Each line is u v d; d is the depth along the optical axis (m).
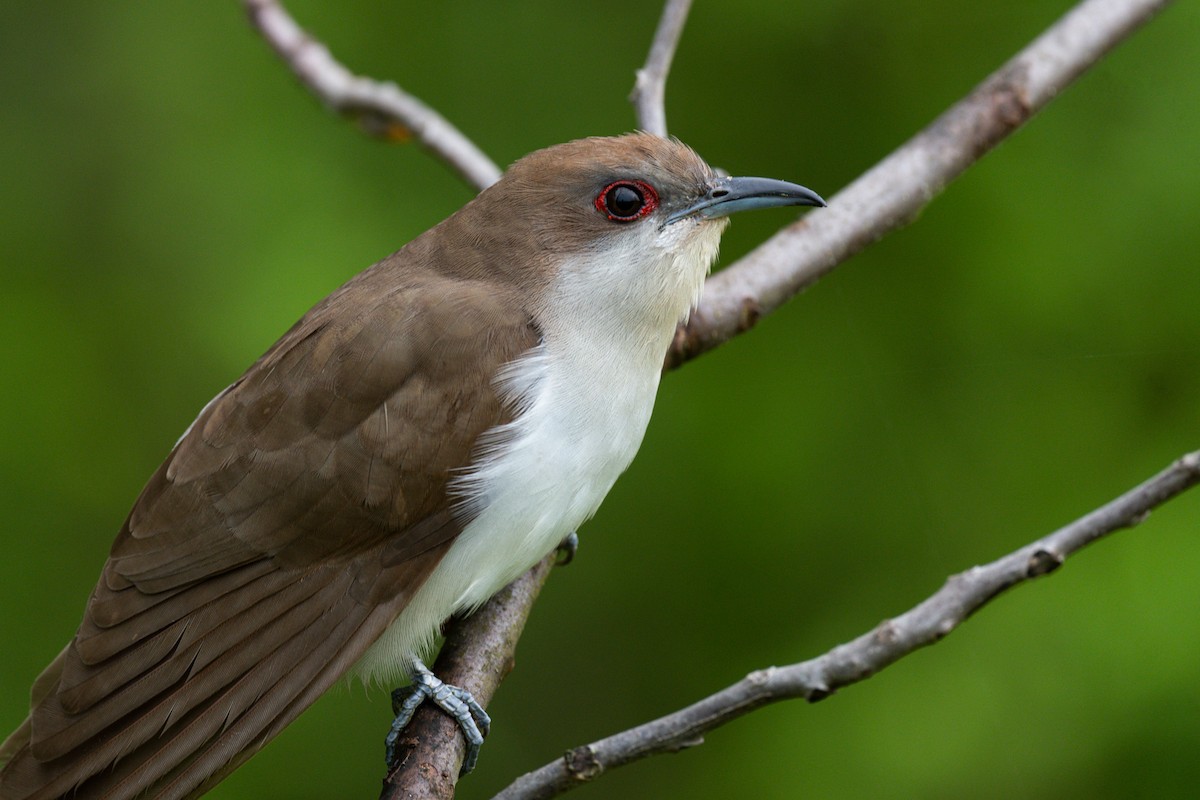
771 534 11.34
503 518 7.34
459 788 11.84
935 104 11.90
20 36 12.55
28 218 12.09
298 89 12.00
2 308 11.90
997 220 11.26
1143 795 10.00
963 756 10.26
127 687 6.82
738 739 10.89
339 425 7.29
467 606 7.52
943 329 11.42
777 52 12.09
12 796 6.44
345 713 11.59
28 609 11.37
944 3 11.89
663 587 11.64
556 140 12.30
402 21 12.45
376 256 11.31
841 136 12.05
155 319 11.70
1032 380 11.20
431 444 7.28
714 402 11.52
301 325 7.66
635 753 6.48
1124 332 11.04
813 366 11.52
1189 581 10.16
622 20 12.48
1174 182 10.98
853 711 10.60
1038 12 11.78
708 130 12.22
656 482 11.58
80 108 12.38
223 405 7.49
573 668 11.84
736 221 12.01
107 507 11.66
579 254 7.73
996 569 6.34
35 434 11.69
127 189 12.06
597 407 7.54
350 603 7.20
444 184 11.71
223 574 7.18
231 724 6.88
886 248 11.54
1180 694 9.88
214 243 11.58
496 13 12.53
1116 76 11.35
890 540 11.17
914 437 11.27
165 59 12.37
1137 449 10.86
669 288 7.78
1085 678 10.16
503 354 7.43
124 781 6.62
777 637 11.34
